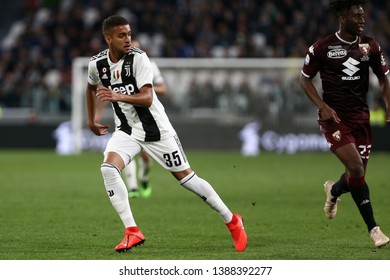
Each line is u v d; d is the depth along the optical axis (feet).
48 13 346.33
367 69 92.32
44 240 96.07
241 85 276.21
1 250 89.04
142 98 83.66
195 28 316.81
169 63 278.05
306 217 117.80
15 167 215.31
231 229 87.97
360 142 93.71
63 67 317.63
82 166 219.00
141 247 90.94
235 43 314.14
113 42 84.74
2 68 321.93
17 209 127.65
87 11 340.59
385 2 318.04
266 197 144.87
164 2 335.06
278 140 274.98
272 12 317.42
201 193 86.79
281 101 274.77
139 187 165.27
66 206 131.75
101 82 87.61
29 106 292.40
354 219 115.24
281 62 275.59
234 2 325.62
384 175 187.42
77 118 275.59
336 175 190.19
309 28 305.73
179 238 97.86
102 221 113.70
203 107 277.44
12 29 361.30
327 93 93.50
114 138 87.45
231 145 276.82
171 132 86.84
